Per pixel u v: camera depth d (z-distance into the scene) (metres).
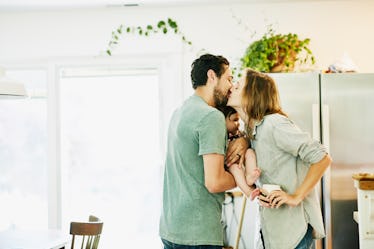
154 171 3.87
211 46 3.56
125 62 3.70
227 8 3.55
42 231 2.79
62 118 3.83
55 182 3.72
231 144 1.92
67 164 3.89
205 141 1.70
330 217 2.76
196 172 1.75
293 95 2.82
